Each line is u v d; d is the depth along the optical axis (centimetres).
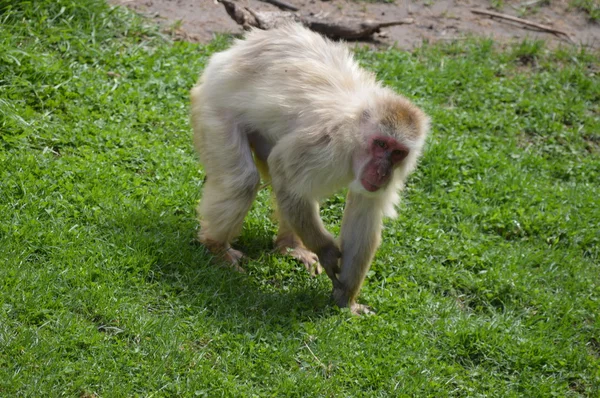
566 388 668
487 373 665
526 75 1175
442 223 851
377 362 637
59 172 761
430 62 1148
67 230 695
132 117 890
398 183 689
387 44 1188
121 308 632
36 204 713
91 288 638
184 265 696
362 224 690
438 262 791
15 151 781
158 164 823
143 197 770
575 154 1025
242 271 720
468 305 755
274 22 1109
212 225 707
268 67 699
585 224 880
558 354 693
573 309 760
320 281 734
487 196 902
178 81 966
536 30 1309
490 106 1080
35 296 615
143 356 594
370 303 721
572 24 1344
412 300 723
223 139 698
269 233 793
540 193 917
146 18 1112
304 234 682
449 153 941
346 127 652
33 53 917
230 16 1110
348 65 723
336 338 651
